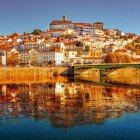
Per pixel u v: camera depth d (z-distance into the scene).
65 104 122.25
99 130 83.69
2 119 96.19
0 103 125.44
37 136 79.38
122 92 164.75
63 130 84.06
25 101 130.88
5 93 160.75
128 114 102.06
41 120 94.69
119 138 77.00
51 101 130.75
